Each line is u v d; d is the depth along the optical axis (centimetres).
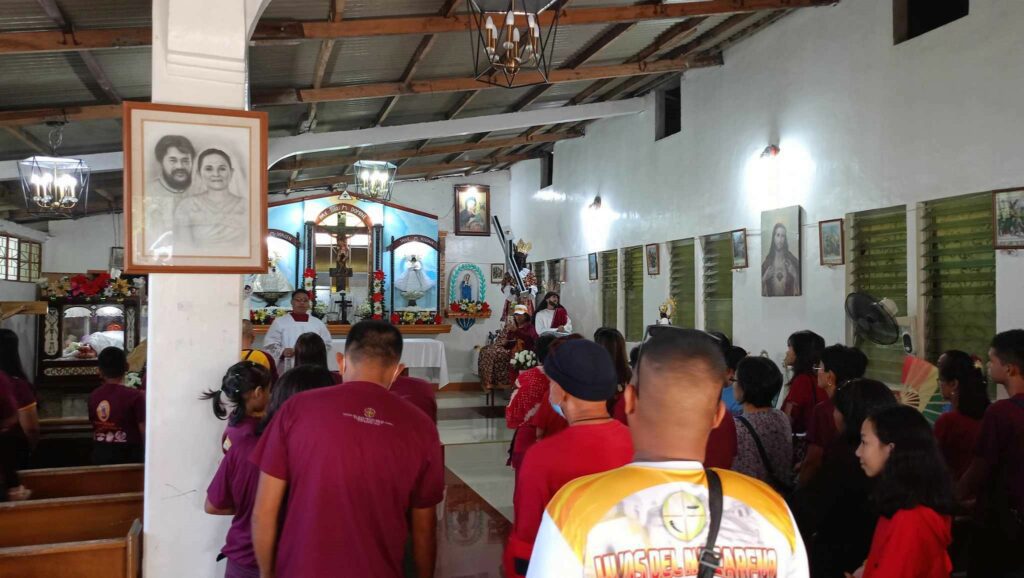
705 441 132
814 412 328
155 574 296
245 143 313
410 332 1150
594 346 218
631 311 1045
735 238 790
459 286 1411
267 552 218
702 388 130
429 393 395
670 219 927
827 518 271
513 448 393
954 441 340
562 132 1173
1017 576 268
